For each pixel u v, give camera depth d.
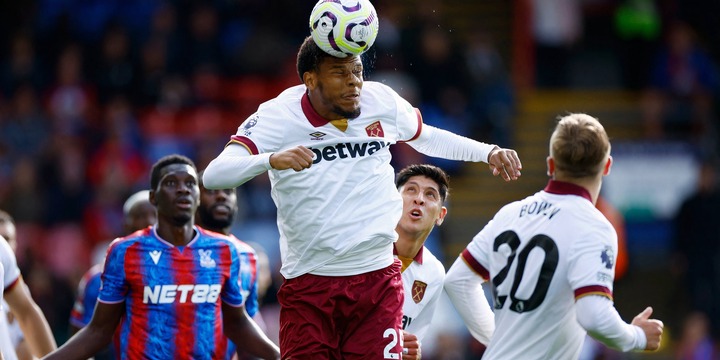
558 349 20.88
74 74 58.84
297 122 20.16
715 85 61.50
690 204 53.09
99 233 52.31
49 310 48.00
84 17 61.59
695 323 49.66
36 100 59.03
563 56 64.31
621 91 64.12
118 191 53.12
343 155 20.25
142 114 58.44
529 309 20.83
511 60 65.38
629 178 56.03
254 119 20.34
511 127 60.34
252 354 24.62
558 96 63.50
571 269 20.36
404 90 56.22
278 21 61.84
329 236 20.08
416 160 55.25
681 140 57.38
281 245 21.17
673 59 61.12
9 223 27.98
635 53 64.62
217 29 61.00
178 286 23.75
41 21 62.00
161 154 55.75
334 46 19.58
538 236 20.83
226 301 24.38
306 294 20.47
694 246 52.78
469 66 58.22
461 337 46.16
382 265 20.66
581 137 20.77
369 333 20.45
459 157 21.80
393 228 20.52
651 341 20.45
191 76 59.41
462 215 58.19
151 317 23.61
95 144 56.06
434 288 23.31
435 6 63.91
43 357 23.55
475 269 21.98
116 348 25.30
